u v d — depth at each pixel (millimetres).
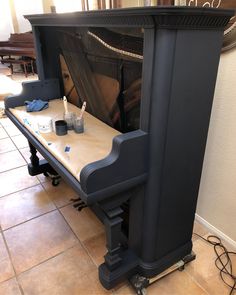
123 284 1234
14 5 6340
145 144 915
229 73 1153
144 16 729
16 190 1924
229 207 1368
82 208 1719
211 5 1069
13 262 1345
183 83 851
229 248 1427
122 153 861
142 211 1069
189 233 1276
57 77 1778
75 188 884
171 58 775
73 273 1286
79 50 1421
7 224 1600
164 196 1040
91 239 1488
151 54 777
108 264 1095
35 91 1687
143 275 1187
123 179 908
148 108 860
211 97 979
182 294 1187
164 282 1243
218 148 1321
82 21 1033
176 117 897
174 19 705
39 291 1202
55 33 1573
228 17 830
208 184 1449
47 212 1701
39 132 1254
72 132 1256
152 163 946
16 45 5914
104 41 1197
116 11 798
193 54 827
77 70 1530
